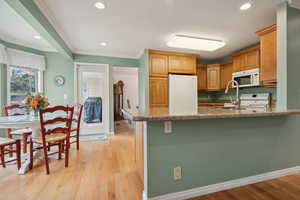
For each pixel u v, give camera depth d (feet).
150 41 10.37
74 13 6.83
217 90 15.01
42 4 6.11
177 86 12.12
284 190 5.16
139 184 5.52
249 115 4.40
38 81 11.75
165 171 4.55
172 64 12.49
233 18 7.33
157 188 4.48
